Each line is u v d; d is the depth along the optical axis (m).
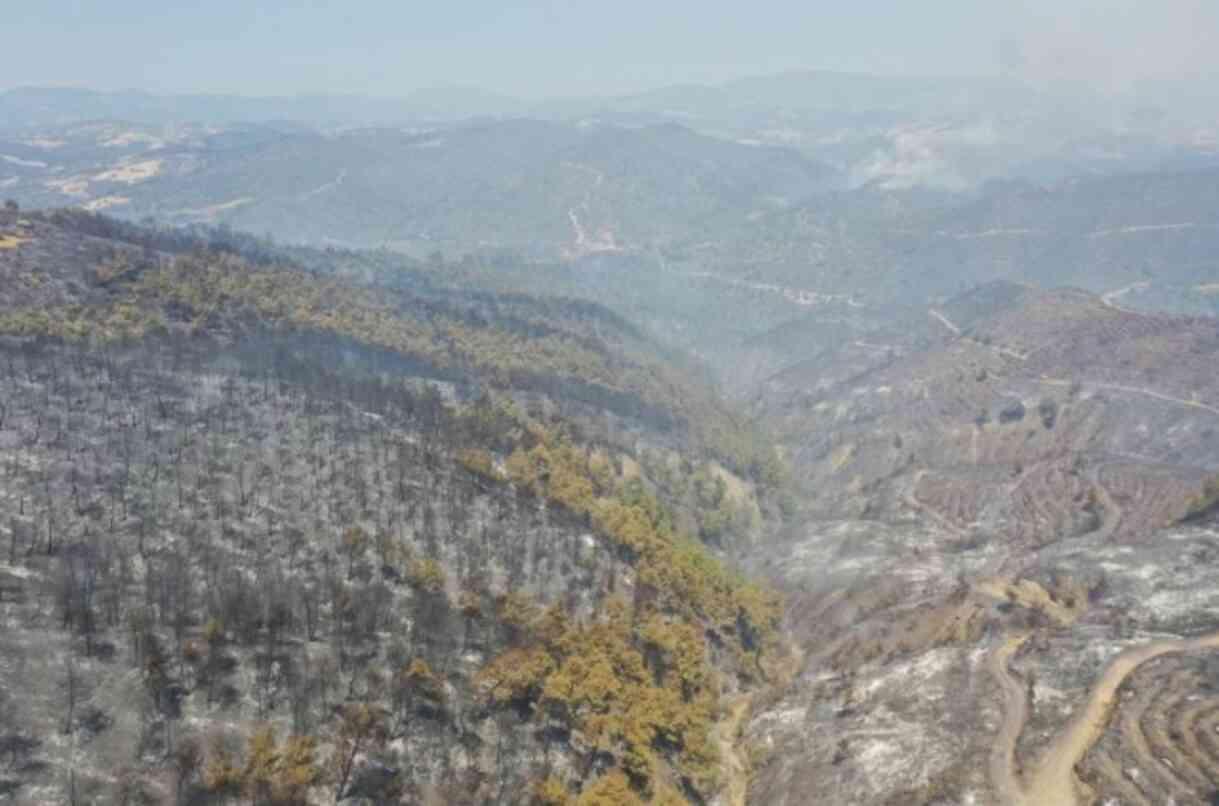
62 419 163.62
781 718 146.25
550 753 113.88
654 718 125.00
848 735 131.12
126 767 95.44
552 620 131.25
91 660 106.50
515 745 112.88
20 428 157.00
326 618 123.31
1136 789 100.94
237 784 94.56
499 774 108.12
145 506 140.75
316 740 103.38
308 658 115.06
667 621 153.38
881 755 122.44
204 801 93.38
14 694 99.12
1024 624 154.75
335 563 136.00
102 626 111.88
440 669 119.25
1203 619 141.25
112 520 134.62
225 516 142.25
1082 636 139.38
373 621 123.19
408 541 147.75
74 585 115.94
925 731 124.56
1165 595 153.25
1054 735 114.75
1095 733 113.50
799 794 122.06
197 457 159.75
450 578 140.75
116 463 152.12
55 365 186.12
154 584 119.88
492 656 124.75
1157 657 127.75
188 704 104.25
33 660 104.06
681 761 127.69
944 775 111.75
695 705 140.88
